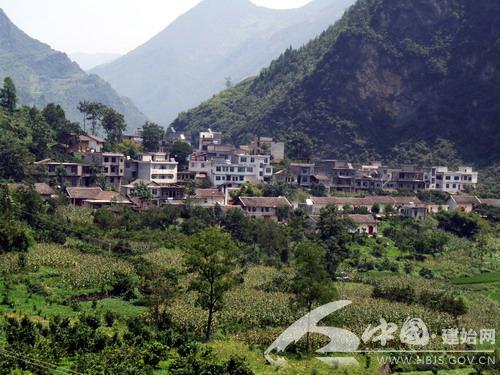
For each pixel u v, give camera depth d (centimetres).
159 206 14088
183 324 7538
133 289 8806
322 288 7475
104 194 14025
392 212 15850
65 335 6134
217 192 15162
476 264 12862
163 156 16812
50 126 17412
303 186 17825
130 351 5869
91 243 11219
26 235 10194
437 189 18925
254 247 12281
